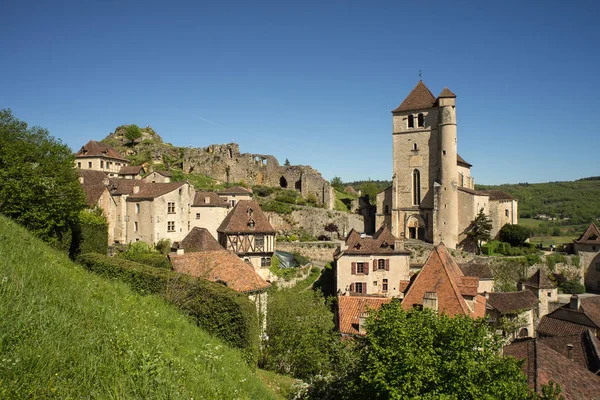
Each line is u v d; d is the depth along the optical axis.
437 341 14.66
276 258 48.75
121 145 106.19
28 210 29.97
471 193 64.25
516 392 13.85
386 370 13.62
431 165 68.44
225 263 28.25
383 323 16.03
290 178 87.38
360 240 46.16
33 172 30.64
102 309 11.54
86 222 38.31
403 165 70.31
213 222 57.84
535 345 22.19
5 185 28.98
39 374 7.10
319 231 73.06
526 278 58.72
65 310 9.97
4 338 7.57
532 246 65.25
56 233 32.59
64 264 17.00
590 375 21.11
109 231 52.03
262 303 26.67
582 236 65.19
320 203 82.62
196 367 11.69
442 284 26.53
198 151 91.69
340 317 27.69
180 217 53.12
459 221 65.12
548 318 37.44
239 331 19.16
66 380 7.37
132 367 8.77
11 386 6.55
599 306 38.28
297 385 17.42
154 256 38.16
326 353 22.00
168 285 21.30
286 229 72.88
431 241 66.06
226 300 19.91
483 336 15.31
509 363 14.10
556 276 60.03
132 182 57.16
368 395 14.32
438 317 17.05
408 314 17.12
